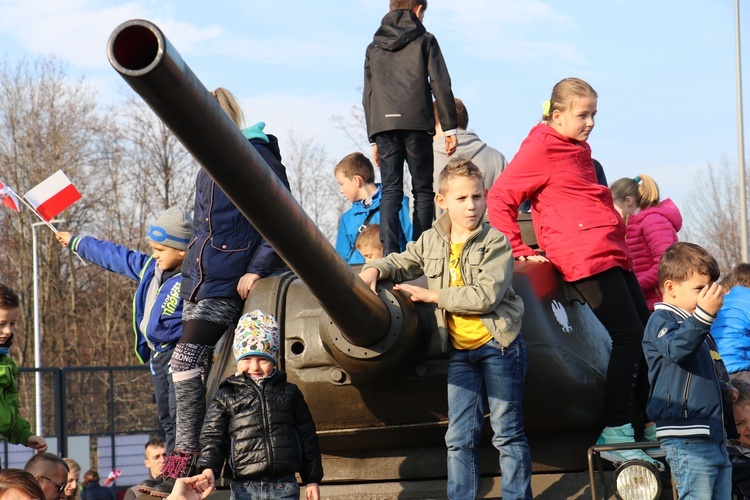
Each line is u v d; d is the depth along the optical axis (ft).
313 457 16.99
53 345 118.52
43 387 55.36
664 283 17.51
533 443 18.90
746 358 23.13
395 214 23.52
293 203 12.41
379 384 17.72
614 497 17.58
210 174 11.14
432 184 24.11
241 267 18.79
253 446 16.60
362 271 16.98
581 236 19.48
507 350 16.94
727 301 23.70
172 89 9.49
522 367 17.08
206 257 18.71
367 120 24.63
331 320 16.29
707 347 17.35
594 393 18.74
